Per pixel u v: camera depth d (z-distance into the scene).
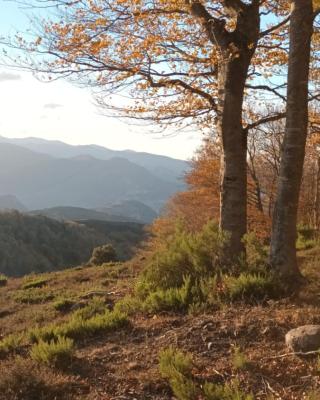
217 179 25.97
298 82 6.90
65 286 14.45
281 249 7.02
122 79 9.23
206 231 8.32
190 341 5.49
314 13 6.85
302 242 12.02
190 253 7.93
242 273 6.98
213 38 8.27
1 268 74.56
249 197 25.98
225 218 8.18
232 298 6.53
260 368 4.64
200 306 6.58
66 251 87.75
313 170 29.00
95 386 4.74
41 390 4.59
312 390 4.13
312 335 4.83
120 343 5.88
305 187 29.56
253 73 10.56
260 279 6.61
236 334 5.46
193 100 9.95
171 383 4.45
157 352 5.38
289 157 6.99
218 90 8.46
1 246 76.88
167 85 9.35
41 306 11.16
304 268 8.05
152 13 8.30
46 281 16.28
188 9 8.29
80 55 8.74
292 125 6.97
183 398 4.21
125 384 4.70
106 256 24.09
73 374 5.04
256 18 8.29
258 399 4.15
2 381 4.64
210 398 4.10
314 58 10.56
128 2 8.00
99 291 10.88
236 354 4.81
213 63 9.03
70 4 8.09
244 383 4.42
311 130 11.05
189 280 7.09
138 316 6.89
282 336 5.26
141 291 7.83
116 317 6.56
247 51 8.20
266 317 5.75
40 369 4.99
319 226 22.66
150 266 8.30
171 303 6.78
